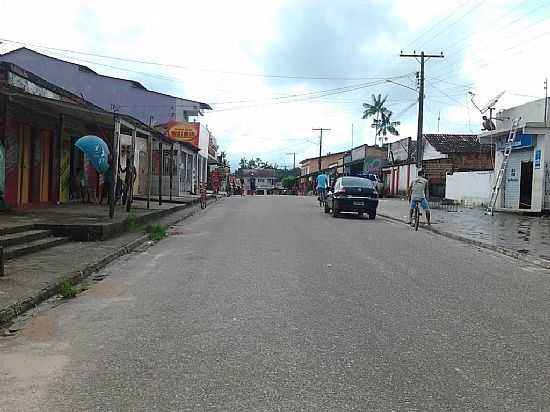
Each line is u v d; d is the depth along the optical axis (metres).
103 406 4.51
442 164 43.62
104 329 6.66
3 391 4.81
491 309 7.81
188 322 6.95
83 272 9.74
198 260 11.66
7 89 13.82
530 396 4.75
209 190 54.44
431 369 5.37
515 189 27.16
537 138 24.80
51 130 20.16
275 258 11.92
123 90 44.81
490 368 5.42
